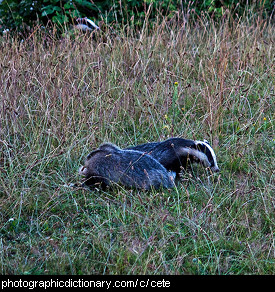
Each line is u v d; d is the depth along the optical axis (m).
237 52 14.86
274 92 13.08
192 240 8.30
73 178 10.05
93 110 11.61
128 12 17.61
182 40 15.51
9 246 8.07
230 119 12.45
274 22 18.48
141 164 9.55
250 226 8.80
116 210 9.12
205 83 13.02
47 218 8.92
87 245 8.24
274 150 11.32
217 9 17.95
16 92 11.98
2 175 9.84
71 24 16.80
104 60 14.26
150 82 13.70
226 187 9.86
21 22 17.28
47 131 10.95
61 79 12.63
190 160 10.23
